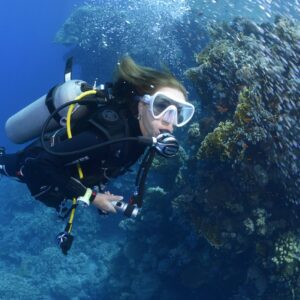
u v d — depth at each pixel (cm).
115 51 1897
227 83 647
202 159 618
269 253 620
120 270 1084
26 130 274
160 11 1730
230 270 721
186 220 708
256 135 559
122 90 217
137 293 914
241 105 575
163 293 881
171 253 807
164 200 894
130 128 212
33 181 223
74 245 1477
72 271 1397
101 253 1427
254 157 589
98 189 236
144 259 922
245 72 618
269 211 630
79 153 202
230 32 827
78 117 223
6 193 2294
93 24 1953
